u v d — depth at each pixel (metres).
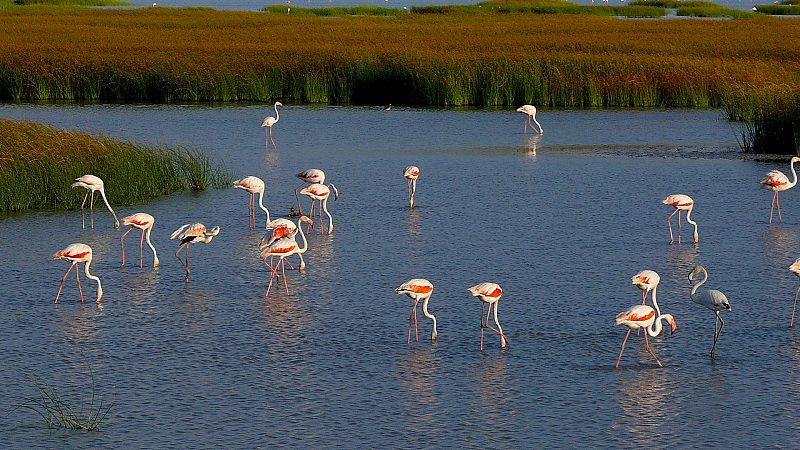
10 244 24.09
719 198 29.19
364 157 37.03
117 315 18.83
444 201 28.98
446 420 14.26
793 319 18.09
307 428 14.03
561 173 33.44
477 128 44.59
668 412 14.47
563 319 18.44
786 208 27.78
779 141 37.59
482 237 24.59
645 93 51.62
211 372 16.05
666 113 49.09
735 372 15.88
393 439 13.68
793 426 14.00
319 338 17.56
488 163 35.56
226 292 20.30
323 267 22.05
